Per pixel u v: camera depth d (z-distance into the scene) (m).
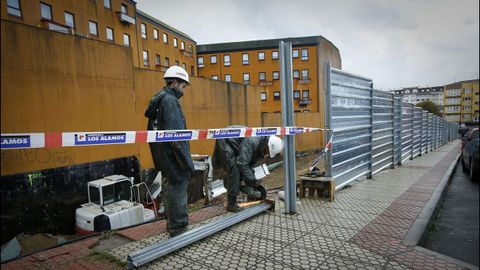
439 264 3.17
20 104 9.39
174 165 3.39
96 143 2.58
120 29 35.09
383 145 10.02
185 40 54.50
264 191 5.33
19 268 2.88
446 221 5.80
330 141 6.05
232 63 57.28
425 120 18.95
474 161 10.23
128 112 12.73
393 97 10.79
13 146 2.15
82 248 3.38
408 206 5.48
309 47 51.66
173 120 3.27
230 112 20.72
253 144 4.72
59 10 26.09
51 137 2.33
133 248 3.42
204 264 3.12
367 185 7.56
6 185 8.54
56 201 9.62
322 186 5.91
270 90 55.72
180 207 3.55
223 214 4.76
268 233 4.02
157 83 14.24
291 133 4.86
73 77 10.79
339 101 6.52
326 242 3.73
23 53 9.48
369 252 3.45
